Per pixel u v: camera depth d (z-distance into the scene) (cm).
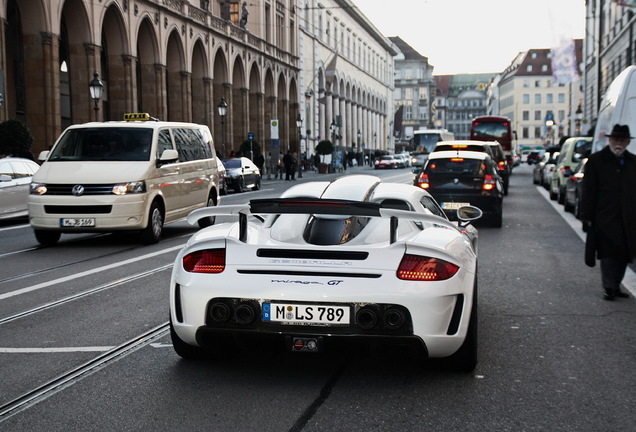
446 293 467
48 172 1273
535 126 15300
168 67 4056
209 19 4406
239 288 469
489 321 701
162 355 569
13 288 882
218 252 489
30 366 544
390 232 486
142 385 493
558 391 486
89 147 1323
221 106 4219
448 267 475
